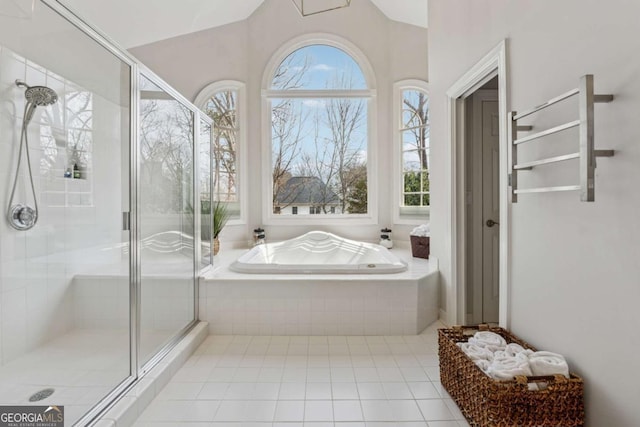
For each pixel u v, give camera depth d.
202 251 3.01
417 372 2.05
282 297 2.60
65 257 2.42
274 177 4.65
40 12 2.14
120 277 2.12
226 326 2.62
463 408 1.61
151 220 2.27
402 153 4.48
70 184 2.48
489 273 2.74
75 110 2.51
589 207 1.25
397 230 4.45
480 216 2.73
